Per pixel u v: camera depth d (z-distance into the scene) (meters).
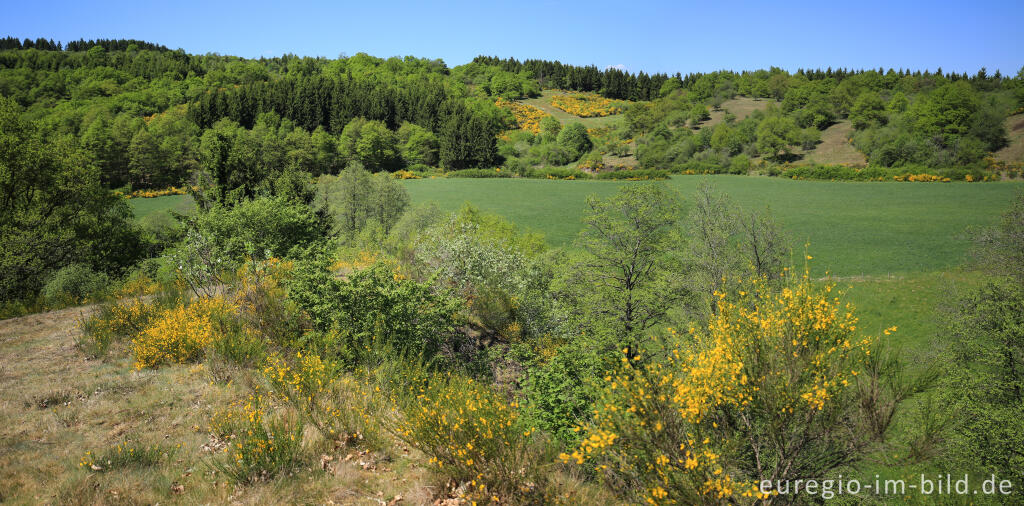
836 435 5.43
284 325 11.92
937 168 88.56
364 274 12.30
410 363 10.57
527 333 19.41
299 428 6.79
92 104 156.12
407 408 7.64
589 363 8.90
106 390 9.20
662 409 4.95
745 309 5.81
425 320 12.59
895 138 103.00
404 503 5.66
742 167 112.25
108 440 7.28
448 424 6.07
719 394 5.14
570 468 6.28
